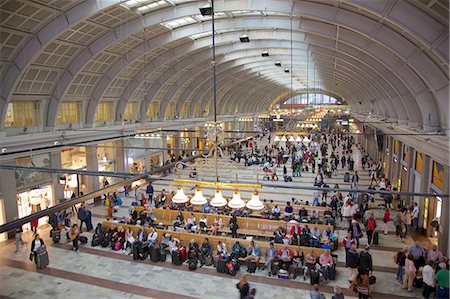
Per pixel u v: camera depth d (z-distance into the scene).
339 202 18.56
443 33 9.58
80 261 13.62
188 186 24.30
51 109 19.11
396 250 14.20
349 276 12.26
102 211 20.28
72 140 20.47
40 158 18.53
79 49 18.08
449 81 11.18
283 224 15.48
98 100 22.44
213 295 11.05
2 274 12.50
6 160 16.12
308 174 28.86
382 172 28.08
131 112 28.48
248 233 15.45
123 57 21.58
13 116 17.39
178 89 31.72
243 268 12.98
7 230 4.45
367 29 12.74
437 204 14.35
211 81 37.69
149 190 21.00
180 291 11.31
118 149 26.08
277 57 32.44
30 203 18.17
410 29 9.95
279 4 14.27
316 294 9.22
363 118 38.41
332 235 14.35
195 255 13.02
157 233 14.77
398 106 19.84
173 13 16.47
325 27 16.59
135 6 15.94
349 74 28.36
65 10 14.22
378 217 18.20
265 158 33.31
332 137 47.31
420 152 16.27
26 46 14.89
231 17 19.05
